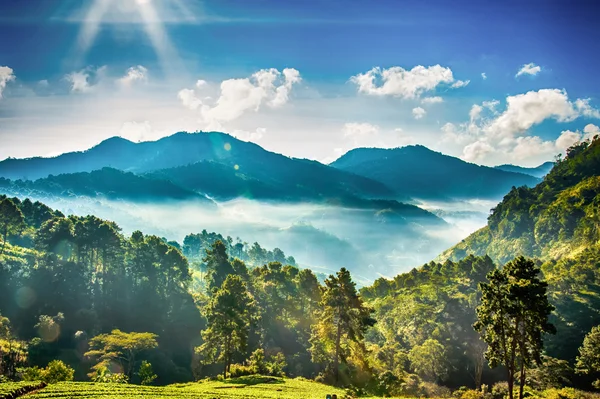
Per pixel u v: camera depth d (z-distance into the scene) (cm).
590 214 17988
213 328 8494
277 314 12962
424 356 9394
